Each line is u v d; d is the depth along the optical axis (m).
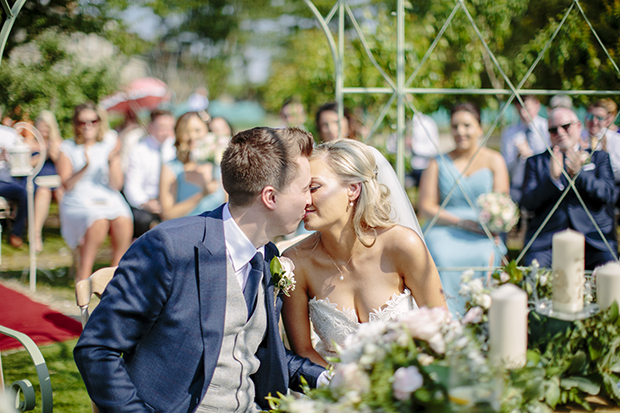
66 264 6.11
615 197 4.24
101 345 1.61
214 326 1.69
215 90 13.80
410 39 5.29
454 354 1.18
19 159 5.68
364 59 5.40
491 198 4.02
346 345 1.35
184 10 12.71
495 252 4.13
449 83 5.57
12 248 6.47
